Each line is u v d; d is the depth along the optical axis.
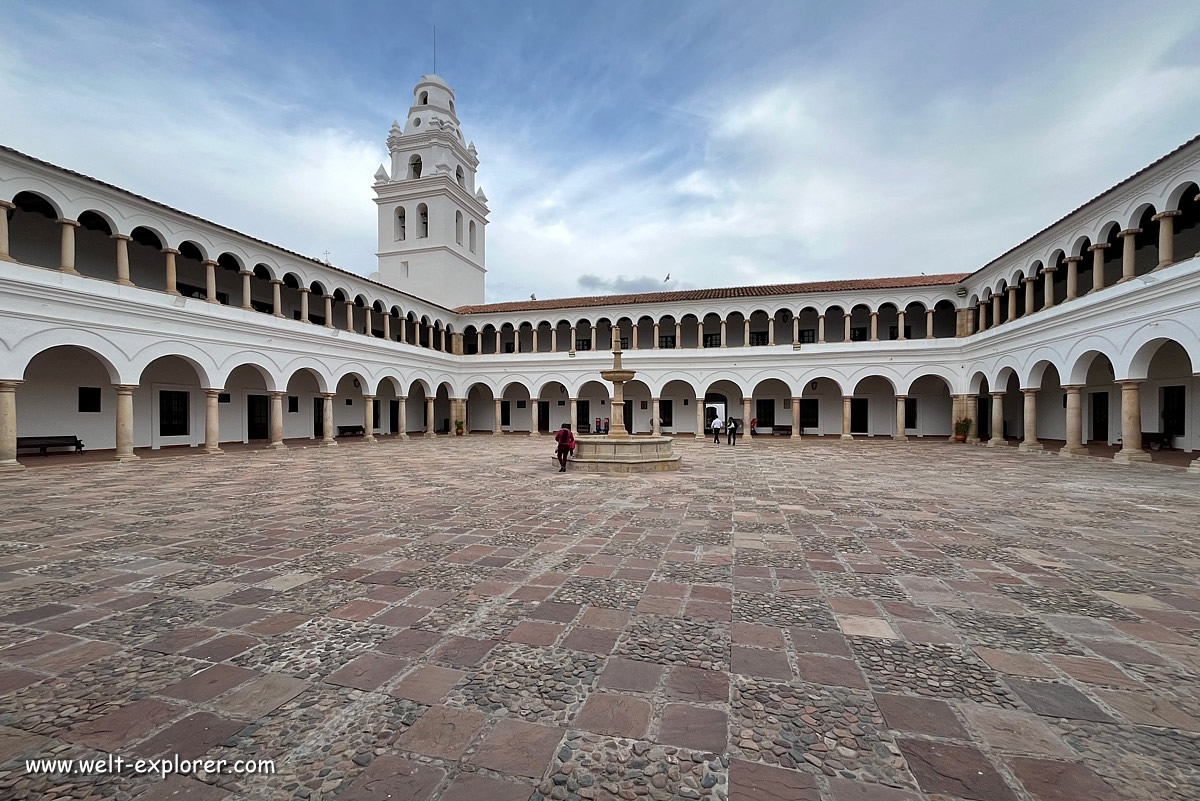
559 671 3.09
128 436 15.38
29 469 13.22
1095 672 3.09
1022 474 12.28
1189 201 15.39
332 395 22.75
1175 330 12.72
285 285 24.50
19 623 3.77
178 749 2.38
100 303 14.68
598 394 33.97
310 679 3.00
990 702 2.77
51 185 13.91
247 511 7.88
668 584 4.62
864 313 29.94
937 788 2.13
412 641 3.49
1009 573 4.91
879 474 12.37
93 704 2.74
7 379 12.85
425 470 13.27
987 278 23.06
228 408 22.64
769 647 3.41
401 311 27.89
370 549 5.75
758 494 9.45
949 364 25.17
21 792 2.09
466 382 32.50
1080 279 21.78
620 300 30.75
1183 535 6.36
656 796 2.09
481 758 2.32
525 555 5.53
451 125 36.62
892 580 4.73
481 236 40.06
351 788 2.13
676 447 21.62
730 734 2.50
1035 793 2.10
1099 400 20.91
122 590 4.45
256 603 4.16
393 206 36.00
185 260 20.91
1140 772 2.22
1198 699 2.80
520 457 17.02
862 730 2.53
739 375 28.14
